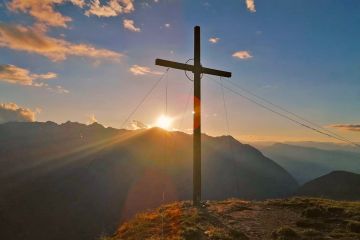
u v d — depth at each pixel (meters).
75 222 179.12
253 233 12.73
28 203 192.88
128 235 13.77
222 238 11.59
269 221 14.76
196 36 20.69
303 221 14.34
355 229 12.95
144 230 13.54
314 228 13.52
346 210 16.02
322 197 23.14
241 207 17.94
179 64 20.12
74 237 165.88
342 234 12.41
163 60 19.77
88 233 167.88
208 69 20.91
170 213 16.42
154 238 12.02
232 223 14.27
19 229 168.88
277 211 17.08
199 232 12.38
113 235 15.05
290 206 18.39
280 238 11.84
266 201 20.70
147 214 17.27
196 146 19.67
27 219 177.50
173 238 11.64
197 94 20.38
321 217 15.34
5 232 164.00
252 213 16.48
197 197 19.08
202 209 17.36
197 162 19.45
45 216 182.38
